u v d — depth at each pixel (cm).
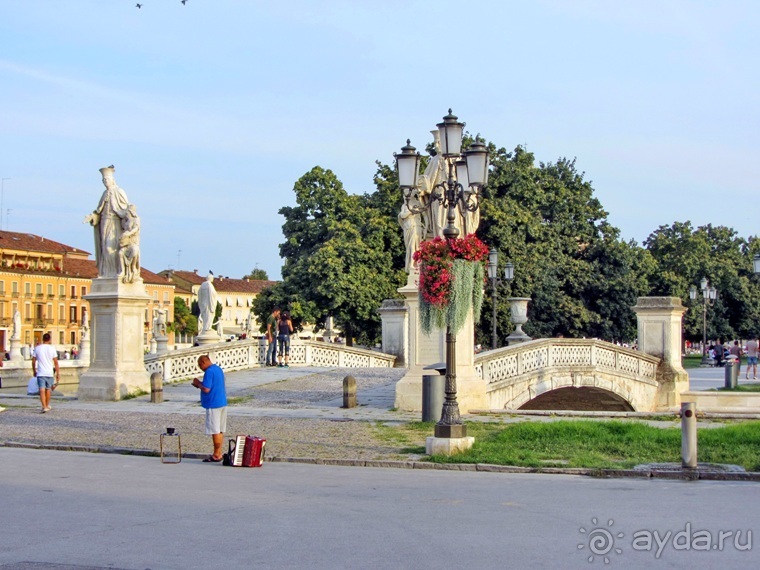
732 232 9462
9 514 1246
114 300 3000
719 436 1891
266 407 2753
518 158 6200
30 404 2875
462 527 1154
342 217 6556
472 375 2655
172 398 3033
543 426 2005
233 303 15500
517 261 5788
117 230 3052
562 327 6266
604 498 1369
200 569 955
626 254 6488
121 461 1806
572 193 6681
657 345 3919
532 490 1446
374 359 4516
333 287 5872
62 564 977
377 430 2177
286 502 1334
